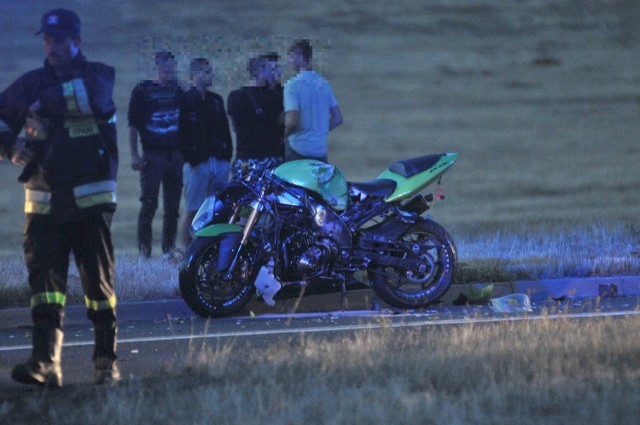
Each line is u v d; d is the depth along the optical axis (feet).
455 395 88.12
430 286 147.23
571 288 155.33
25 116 96.94
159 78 175.73
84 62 98.43
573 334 109.19
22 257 186.80
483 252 171.01
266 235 143.13
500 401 84.07
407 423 79.56
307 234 144.25
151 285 149.79
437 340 109.81
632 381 90.53
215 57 176.45
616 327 113.19
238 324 137.80
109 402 87.30
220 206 144.87
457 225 226.99
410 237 151.43
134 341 127.03
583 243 181.06
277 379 94.48
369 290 151.53
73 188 97.45
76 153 97.30
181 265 139.33
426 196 150.20
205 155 176.24
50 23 97.25
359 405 83.05
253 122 171.94
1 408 90.48
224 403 85.61
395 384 88.94
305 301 149.28
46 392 96.27
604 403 82.79
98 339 100.37
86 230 98.78
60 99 96.78
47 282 97.86
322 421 80.89
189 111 176.65
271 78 172.35
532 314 139.03
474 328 122.01
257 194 142.72
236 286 142.20
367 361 98.53
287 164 146.20
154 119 176.35
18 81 96.89
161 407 86.43
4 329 139.44
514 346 103.96
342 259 145.18
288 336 127.75
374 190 147.84
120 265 161.17
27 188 98.22
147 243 177.99
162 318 144.46
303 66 172.76
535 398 84.89
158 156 176.45
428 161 150.92
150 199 177.47
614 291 155.94
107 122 98.58
